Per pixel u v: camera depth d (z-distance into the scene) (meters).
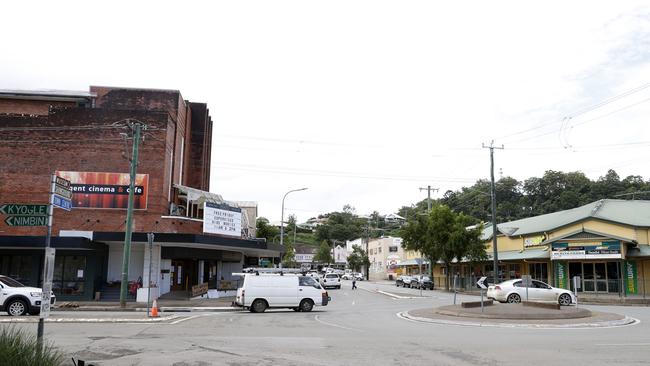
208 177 52.62
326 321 21.45
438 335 16.23
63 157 36.50
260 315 24.70
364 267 107.69
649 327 19.22
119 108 40.69
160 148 37.34
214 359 11.41
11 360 7.34
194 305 30.34
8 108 40.56
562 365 10.74
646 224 37.75
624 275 38.53
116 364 10.75
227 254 43.75
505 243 50.44
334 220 148.38
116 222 36.22
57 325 18.36
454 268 61.91
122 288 27.84
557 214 49.25
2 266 33.50
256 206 69.31
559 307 23.64
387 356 11.89
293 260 93.50
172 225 36.69
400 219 147.62
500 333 16.92
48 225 10.93
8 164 36.25
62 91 40.50
